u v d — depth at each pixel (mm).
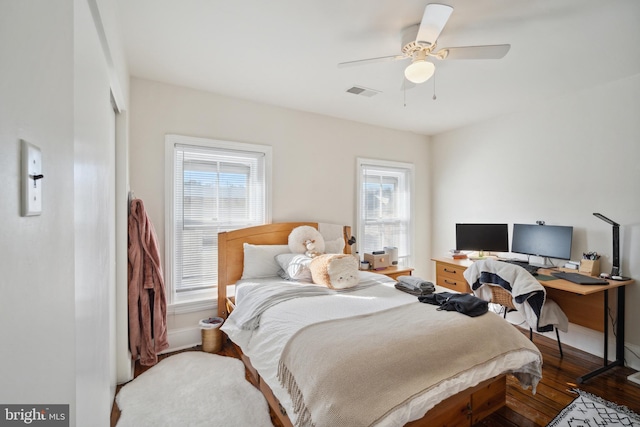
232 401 1998
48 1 587
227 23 1918
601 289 2365
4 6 419
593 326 2574
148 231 2414
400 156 4324
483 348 1657
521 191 3461
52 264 596
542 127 3268
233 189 3160
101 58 1312
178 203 2883
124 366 2205
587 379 2342
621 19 1836
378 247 4191
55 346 609
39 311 532
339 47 2199
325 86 2867
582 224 2938
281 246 3156
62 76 664
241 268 3057
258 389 2139
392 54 2289
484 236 3582
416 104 3326
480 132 3918
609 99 2758
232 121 3109
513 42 2098
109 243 1674
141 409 1909
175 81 2760
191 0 1704
